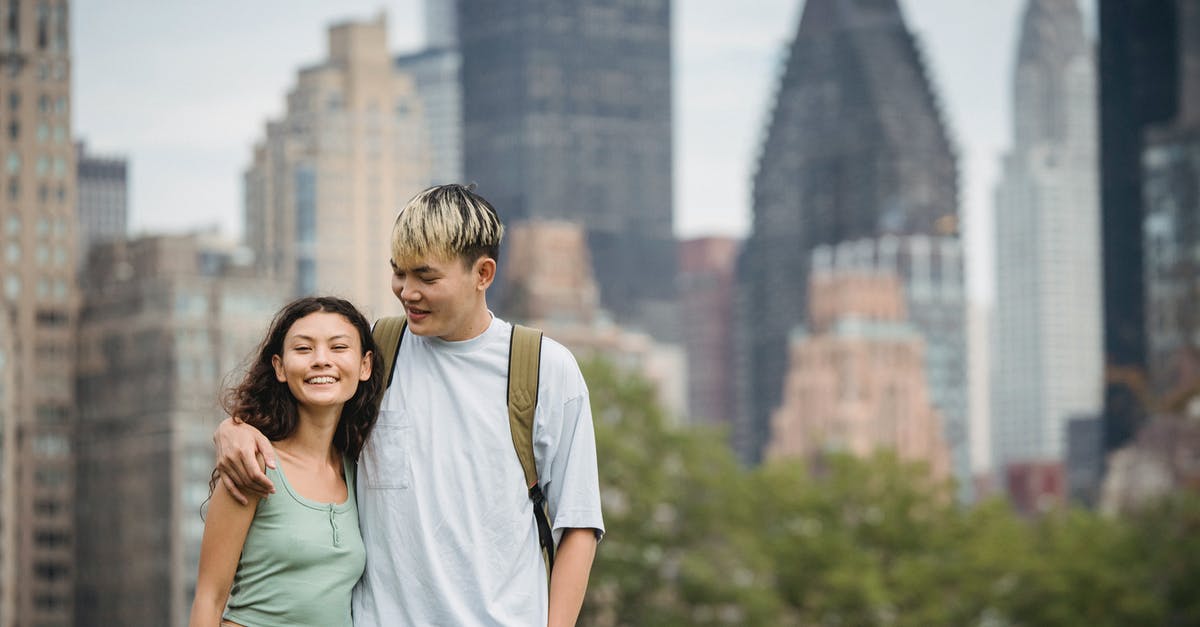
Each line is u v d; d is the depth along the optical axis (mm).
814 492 38656
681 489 38562
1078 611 36500
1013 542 37500
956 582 36375
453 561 4676
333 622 4652
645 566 37281
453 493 4707
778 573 36469
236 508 4633
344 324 4727
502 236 4832
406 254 4656
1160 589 40594
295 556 4633
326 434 4777
